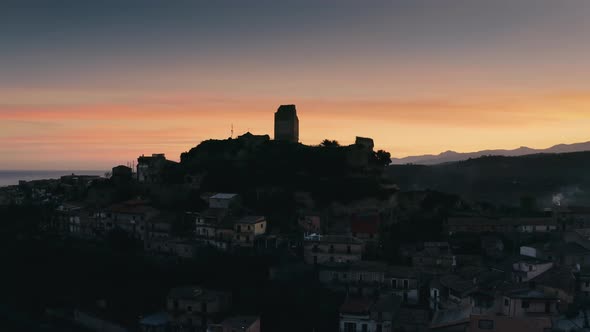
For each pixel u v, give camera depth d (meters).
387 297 113.62
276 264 133.62
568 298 102.00
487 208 184.75
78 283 147.25
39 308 142.25
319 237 139.00
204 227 152.00
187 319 117.12
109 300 136.75
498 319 83.31
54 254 161.12
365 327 105.44
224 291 126.19
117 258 152.50
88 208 177.88
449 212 171.88
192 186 183.00
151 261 148.38
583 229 155.00
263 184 173.38
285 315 117.00
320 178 173.88
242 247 144.25
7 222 186.75
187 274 137.62
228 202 159.88
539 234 152.00
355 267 123.69
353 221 152.12
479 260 133.62
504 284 110.06
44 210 192.88
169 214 164.38
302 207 165.62
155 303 131.75
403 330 103.81
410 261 135.00
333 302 118.00
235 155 194.75
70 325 131.12
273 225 155.50
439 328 93.94
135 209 165.62
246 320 106.44
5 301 147.25
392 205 169.00
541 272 115.62
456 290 107.56
